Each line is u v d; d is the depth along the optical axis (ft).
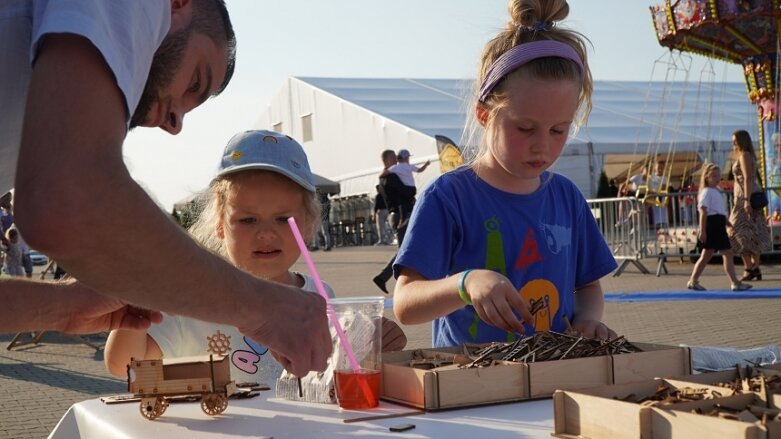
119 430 4.88
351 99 97.76
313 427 4.72
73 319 5.58
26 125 3.59
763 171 52.47
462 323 7.80
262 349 7.98
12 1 4.05
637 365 5.46
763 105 52.49
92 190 3.56
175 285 3.91
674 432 3.77
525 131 7.40
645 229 45.11
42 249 3.57
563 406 4.29
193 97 4.88
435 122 88.74
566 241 8.23
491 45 7.72
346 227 98.89
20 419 18.04
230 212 8.56
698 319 27.84
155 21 4.12
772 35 50.98
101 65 3.69
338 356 5.28
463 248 7.95
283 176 8.48
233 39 5.16
